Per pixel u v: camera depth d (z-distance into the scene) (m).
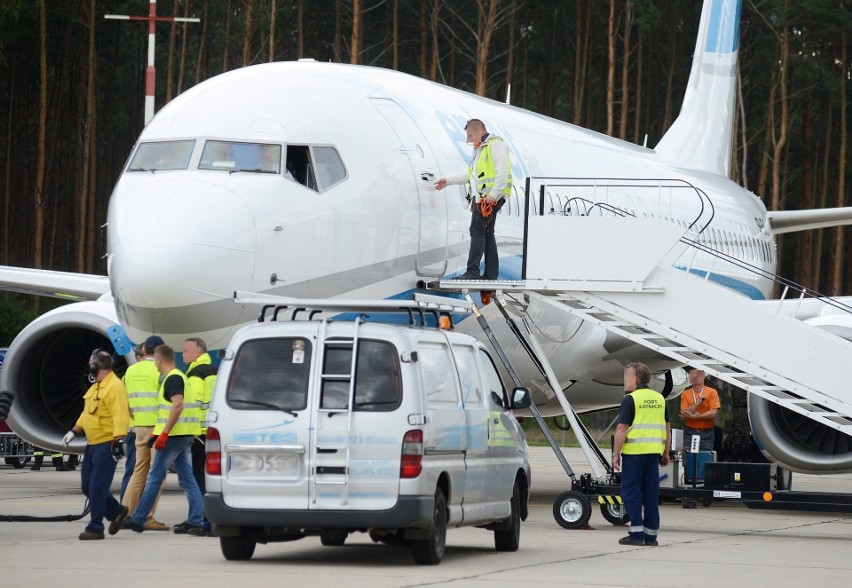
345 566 31.86
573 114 182.88
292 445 31.22
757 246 86.56
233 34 180.12
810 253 179.88
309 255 41.66
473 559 34.25
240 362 32.12
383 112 46.69
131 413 42.00
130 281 39.03
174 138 42.75
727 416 154.88
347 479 30.98
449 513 33.06
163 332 39.94
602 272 44.88
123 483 44.78
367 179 44.00
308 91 45.19
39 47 170.88
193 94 45.06
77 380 57.72
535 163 56.41
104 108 197.38
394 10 166.62
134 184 41.59
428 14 180.88
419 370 31.67
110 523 40.00
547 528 45.25
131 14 181.38
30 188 185.88
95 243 186.00
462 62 191.50
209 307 39.50
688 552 37.25
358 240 43.16
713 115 94.94
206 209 40.03
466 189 48.22
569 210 57.00
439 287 45.84
